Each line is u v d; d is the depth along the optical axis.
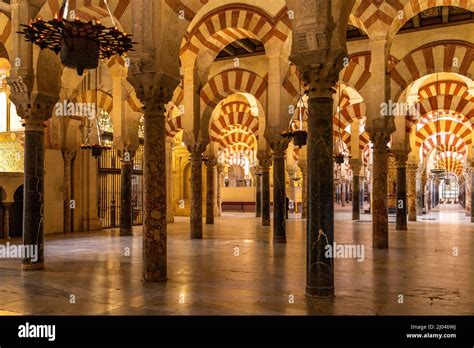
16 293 5.44
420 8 9.15
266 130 11.05
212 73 13.95
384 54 9.36
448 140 22.59
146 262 6.12
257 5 10.33
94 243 10.80
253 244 10.37
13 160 14.01
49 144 13.40
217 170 22.09
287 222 17.64
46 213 13.18
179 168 22.17
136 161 17.75
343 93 16.36
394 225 15.62
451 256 8.37
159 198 6.18
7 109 14.19
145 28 6.14
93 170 14.84
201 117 12.82
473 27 11.13
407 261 7.78
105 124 15.88
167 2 6.29
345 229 13.96
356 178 18.38
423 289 5.55
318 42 5.10
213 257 8.28
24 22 7.12
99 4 6.59
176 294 5.32
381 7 9.12
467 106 15.14
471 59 11.16
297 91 10.87
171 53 6.39
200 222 11.62
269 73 10.55
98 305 4.84
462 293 5.34
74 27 4.48
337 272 6.72
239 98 18.36
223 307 4.72
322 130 5.19
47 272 6.85
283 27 10.25
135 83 6.24
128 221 12.69
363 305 4.79
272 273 6.66
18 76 7.12
